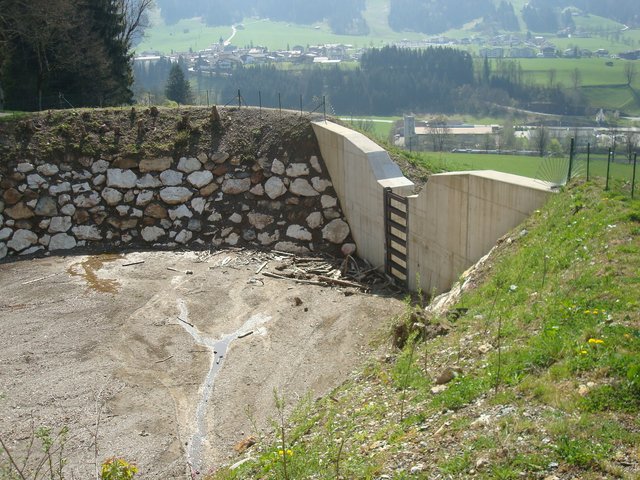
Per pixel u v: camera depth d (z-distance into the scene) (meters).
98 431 13.09
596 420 7.71
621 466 6.96
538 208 15.42
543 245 13.63
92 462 12.05
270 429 12.84
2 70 35.72
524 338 10.45
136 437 12.91
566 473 7.03
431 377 10.77
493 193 16.44
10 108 35.38
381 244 21.58
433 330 12.75
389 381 11.52
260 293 19.94
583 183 15.01
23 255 23.52
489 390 9.20
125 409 13.94
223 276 21.31
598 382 8.36
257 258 22.84
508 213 16.12
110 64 39.03
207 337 17.25
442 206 18.34
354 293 19.97
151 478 11.73
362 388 11.91
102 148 25.39
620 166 16.25
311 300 19.31
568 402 8.13
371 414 10.30
